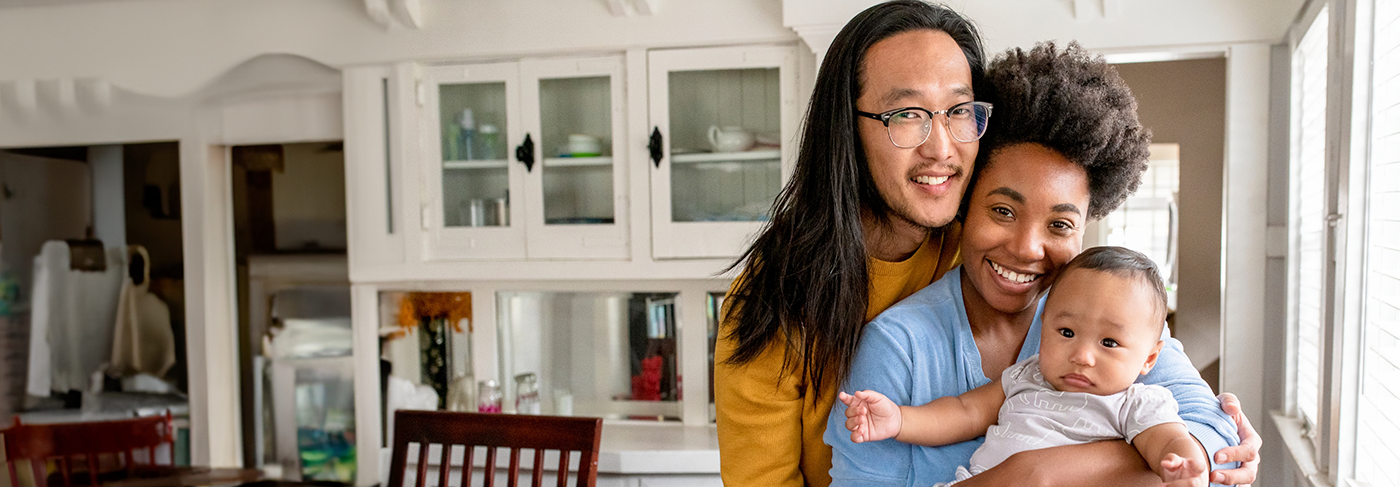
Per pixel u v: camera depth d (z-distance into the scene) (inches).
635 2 97.2
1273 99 85.4
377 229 107.8
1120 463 34.5
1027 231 35.2
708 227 100.1
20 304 121.9
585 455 66.6
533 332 114.9
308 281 117.0
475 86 105.0
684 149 100.7
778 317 37.2
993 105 36.5
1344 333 57.4
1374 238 55.6
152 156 118.4
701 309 108.2
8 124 118.2
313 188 115.8
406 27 104.2
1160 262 125.3
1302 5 73.0
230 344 119.3
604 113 102.5
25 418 122.6
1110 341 36.7
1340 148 58.7
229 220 118.5
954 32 36.7
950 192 34.8
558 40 100.6
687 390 109.5
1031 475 33.9
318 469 117.7
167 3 110.2
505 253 105.0
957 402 37.3
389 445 113.7
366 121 107.0
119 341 120.3
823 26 91.8
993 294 36.8
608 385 113.3
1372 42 55.0
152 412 120.0
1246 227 85.4
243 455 119.8
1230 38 83.9
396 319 114.9
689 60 99.0
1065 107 34.2
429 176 106.0
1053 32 87.4
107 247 120.1
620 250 102.4
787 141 97.5
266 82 112.8
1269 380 86.3
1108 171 35.3
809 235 36.4
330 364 117.0
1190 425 34.9
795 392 38.9
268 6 107.7
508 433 68.7
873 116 34.6
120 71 111.9
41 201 120.5
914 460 37.2
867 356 37.5
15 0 110.0
